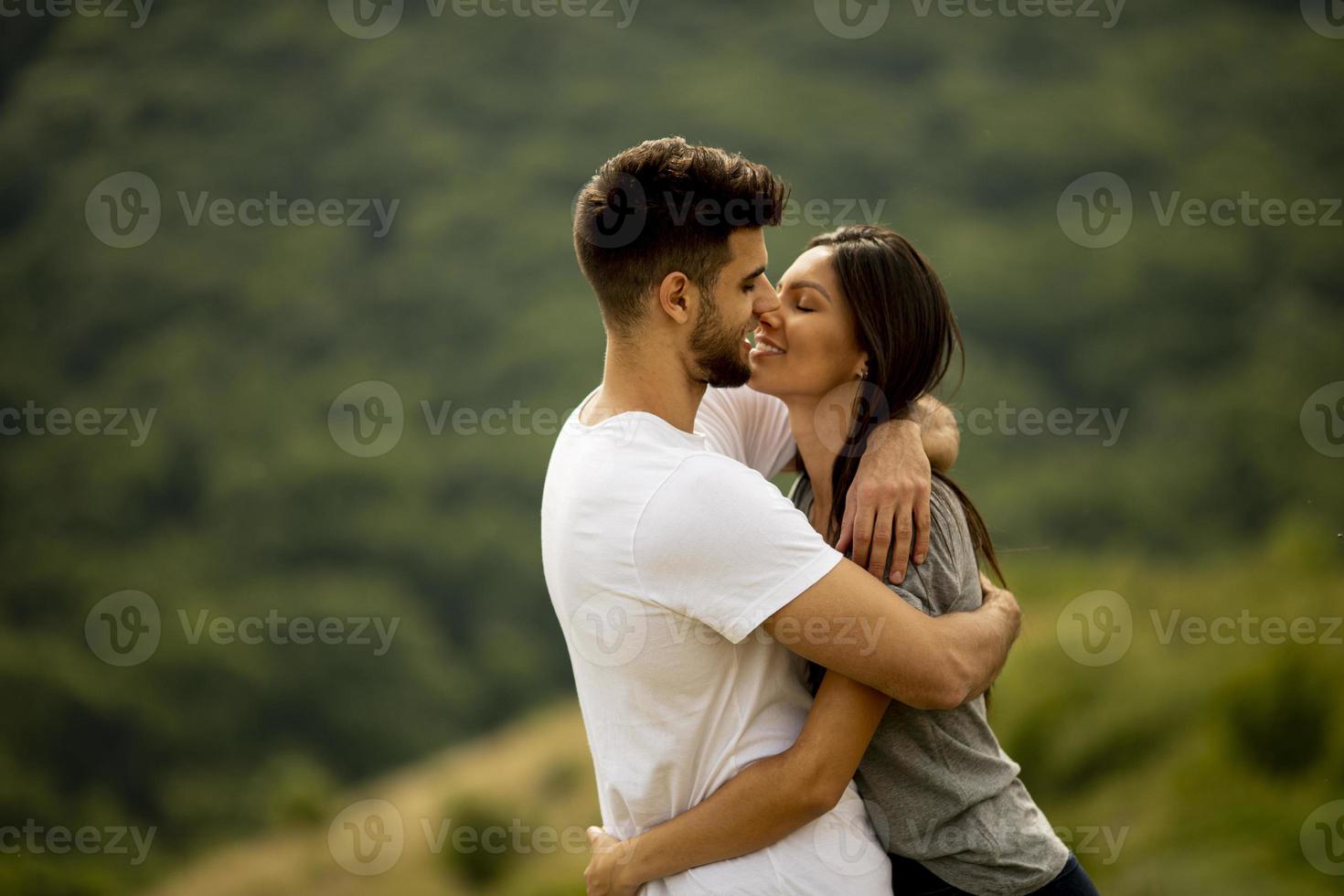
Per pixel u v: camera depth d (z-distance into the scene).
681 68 171.25
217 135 163.12
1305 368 111.50
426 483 124.12
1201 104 149.25
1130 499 104.00
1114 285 123.44
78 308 143.12
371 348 140.12
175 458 127.00
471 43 174.12
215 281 145.25
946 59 163.62
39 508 123.69
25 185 154.88
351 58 173.12
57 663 99.50
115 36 170.88
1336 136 141.12
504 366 135.12
